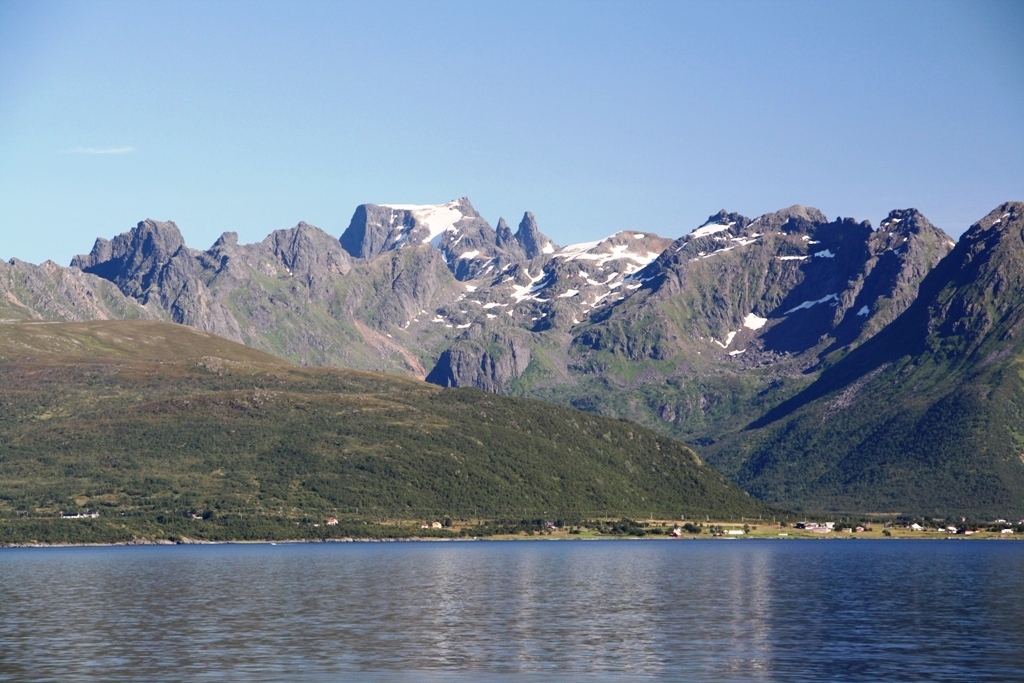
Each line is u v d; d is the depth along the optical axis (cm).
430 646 15950
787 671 14062
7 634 17088
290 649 15650
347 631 17400
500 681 13488
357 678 13625
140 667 14275
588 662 14688
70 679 13525
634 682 13425
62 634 17062
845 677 13688
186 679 13550
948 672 13975
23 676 13700
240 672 13975
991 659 14825
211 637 16750
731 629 17675
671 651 15538
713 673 13962
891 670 14125
